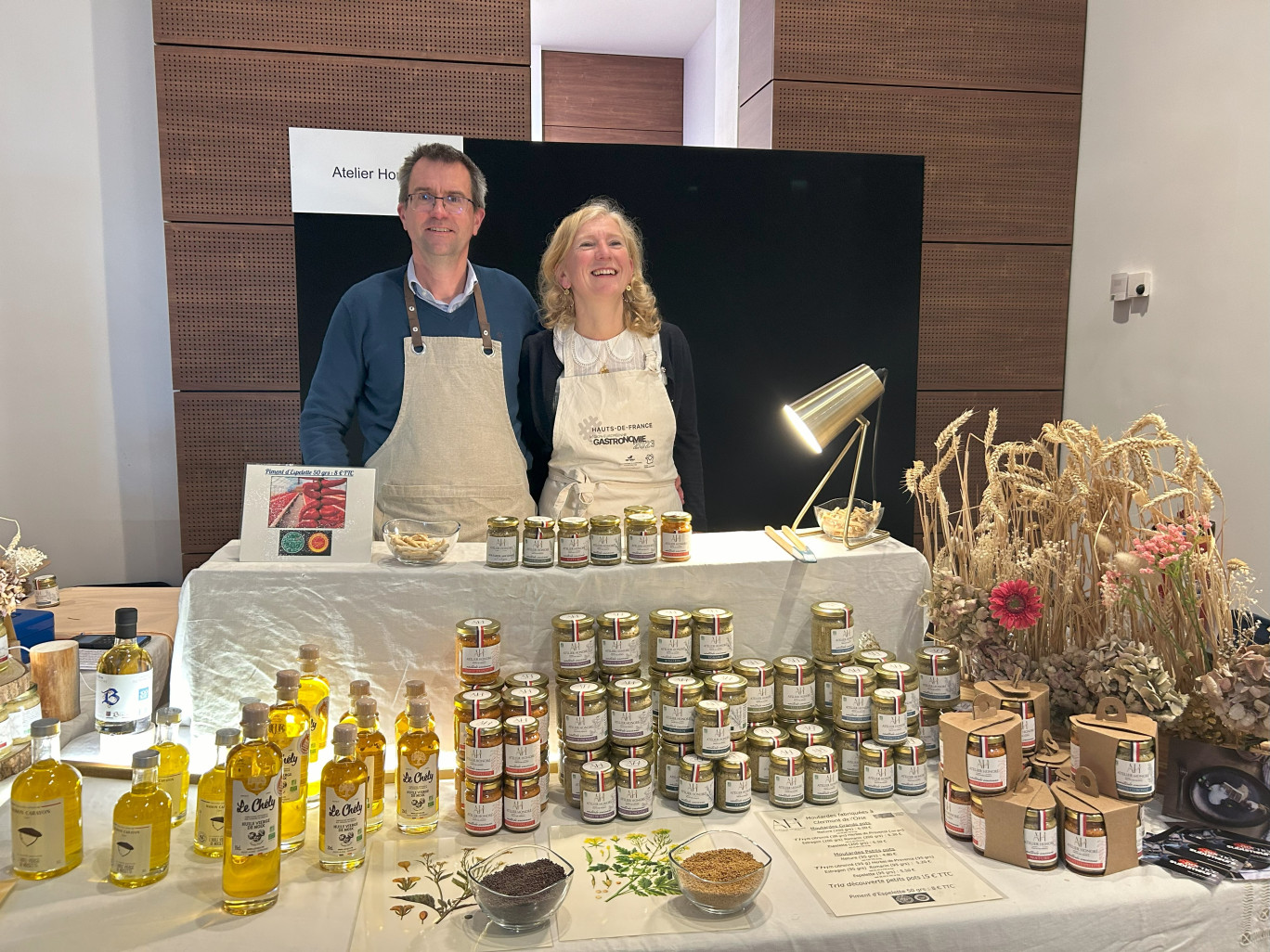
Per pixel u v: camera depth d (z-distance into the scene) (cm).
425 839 147
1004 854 141
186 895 131
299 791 144
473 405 312
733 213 343
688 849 138
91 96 357
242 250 339
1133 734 143
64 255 361
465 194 315
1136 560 152
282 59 332
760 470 354
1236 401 300
